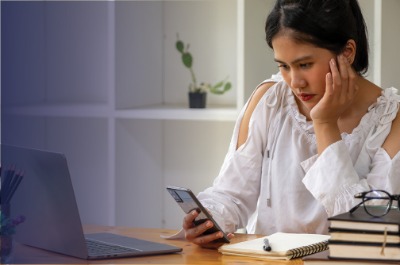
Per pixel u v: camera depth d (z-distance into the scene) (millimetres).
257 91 2535
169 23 4066
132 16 3861
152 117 3699
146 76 3992
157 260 1916
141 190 4012
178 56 4078
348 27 2160
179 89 4098
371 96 2320
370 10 3531
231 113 3537
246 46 3463
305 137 2383
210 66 4008
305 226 2342
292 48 2121
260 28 3547
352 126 2309
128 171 3918
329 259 1687
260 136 2467
